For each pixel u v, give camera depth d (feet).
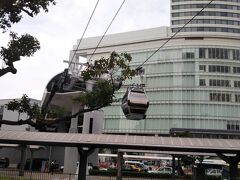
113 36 309.22
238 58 273.95
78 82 113.19
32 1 40.70
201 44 272.31
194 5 306.55
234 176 70.03
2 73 42.24
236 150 66.44
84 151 73.41
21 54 42.52
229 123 262.06
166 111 268.21
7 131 72.18
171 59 274.98
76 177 99.91
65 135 71.92
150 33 289.74
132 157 209.46
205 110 262.88
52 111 47.47
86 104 46.80
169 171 177.78
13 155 185.06
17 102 44.27
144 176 153.17
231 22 310.24
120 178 104.58
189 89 266.77
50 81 124.26
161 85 273.75
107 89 45.42
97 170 152.05
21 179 92.79
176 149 70.23
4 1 39.34
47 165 152.46
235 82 270.26
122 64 45.39
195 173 104.17
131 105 52.24
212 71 269.23
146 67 281.95
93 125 152.15
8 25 42.06
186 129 249.14
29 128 169.37
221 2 312.50
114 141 68.39
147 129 270.87
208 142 68.85
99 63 45.37
